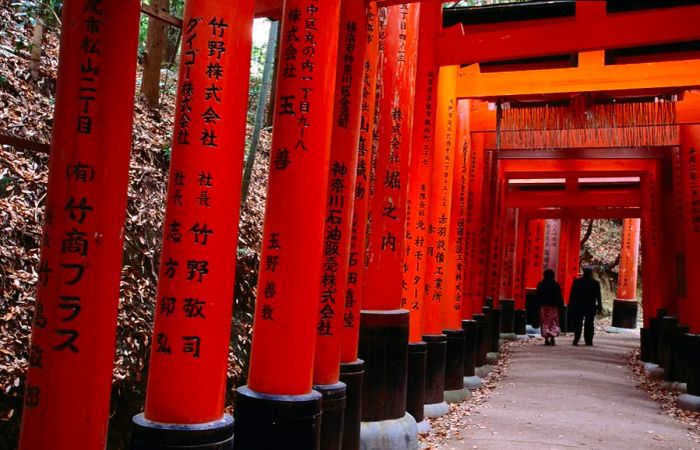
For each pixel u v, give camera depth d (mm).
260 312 4055
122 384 5395
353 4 4816
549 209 19609
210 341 3285
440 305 8094
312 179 4047
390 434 5680
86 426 2699
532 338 17891
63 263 2678
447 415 7754
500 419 7555
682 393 9406
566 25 6879
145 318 6047
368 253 6012
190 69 3338
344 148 4758
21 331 5023
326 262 4660
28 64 7434
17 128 6418
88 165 2707
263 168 11047
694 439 7008
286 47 4121
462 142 9391
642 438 6922
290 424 3877
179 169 3316
